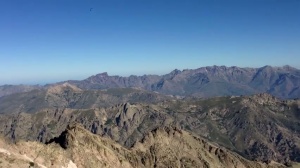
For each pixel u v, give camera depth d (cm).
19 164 15988
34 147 18750
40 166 16925
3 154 16325
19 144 18350
